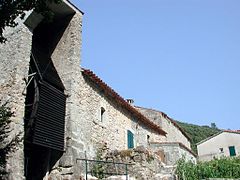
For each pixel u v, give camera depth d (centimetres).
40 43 1317
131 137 1602
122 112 1571
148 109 2483
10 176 859
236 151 3153
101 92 1387
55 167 1086
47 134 1036
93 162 1189
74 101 1177
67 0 1255
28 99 1102
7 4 543
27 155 1130
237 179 1290
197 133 4791
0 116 708
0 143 848
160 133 2073
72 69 1219
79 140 1147
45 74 1130
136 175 1142
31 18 1092
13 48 1063
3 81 1030
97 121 1303
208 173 1366
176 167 1377
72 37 1275
